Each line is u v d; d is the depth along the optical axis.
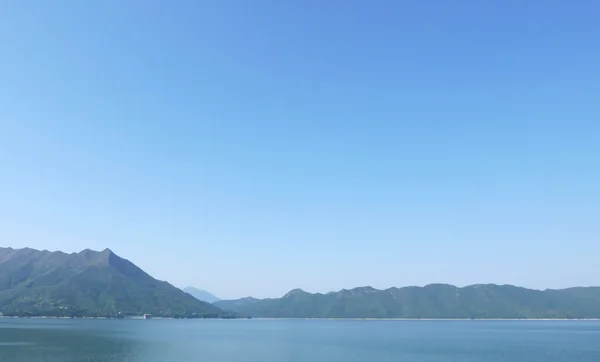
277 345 169.38
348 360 120.81
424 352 147.50
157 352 131.75
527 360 125.62
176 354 126.94
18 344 145.12
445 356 135.25
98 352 127.06
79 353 123.12
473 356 135.88
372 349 158.25
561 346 176.38
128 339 184.25
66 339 172.25
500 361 123.12
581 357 133.75
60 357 112.69
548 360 125.62
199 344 165.25
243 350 144.25
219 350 142.62
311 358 123.69
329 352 143.00
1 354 116.19
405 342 199.62
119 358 114.25
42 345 143.62
